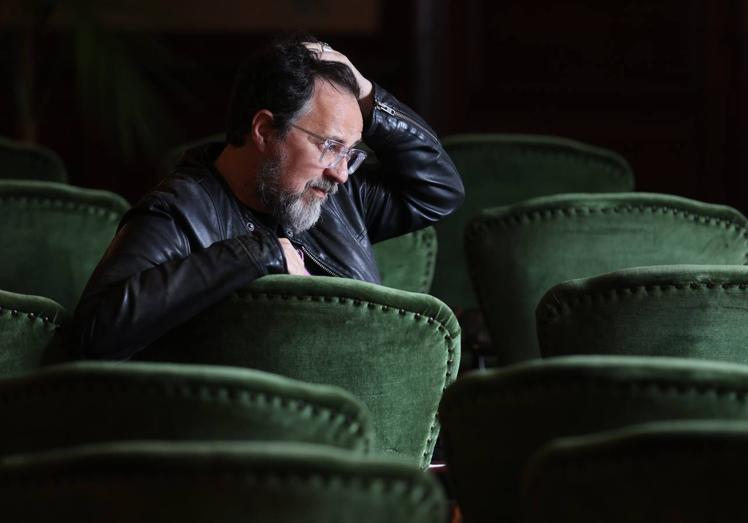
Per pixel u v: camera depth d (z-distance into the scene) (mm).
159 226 5965
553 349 5438
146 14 15391
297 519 3143
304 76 6195
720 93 15562
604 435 3391
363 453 4012
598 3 15609
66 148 15461
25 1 13391
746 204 15617
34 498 3209
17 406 3980
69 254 7520
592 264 7238
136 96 12797
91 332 5359
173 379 3881
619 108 15688
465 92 15758
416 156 7086
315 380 5199
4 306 5164
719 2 15492
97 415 3928
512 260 7344
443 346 5242
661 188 15734
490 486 4156
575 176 10031
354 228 6883
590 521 3389
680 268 5215
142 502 3152
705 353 5309
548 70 15711
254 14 15578
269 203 6289
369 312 5090
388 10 15695
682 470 3258
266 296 5117
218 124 15625
